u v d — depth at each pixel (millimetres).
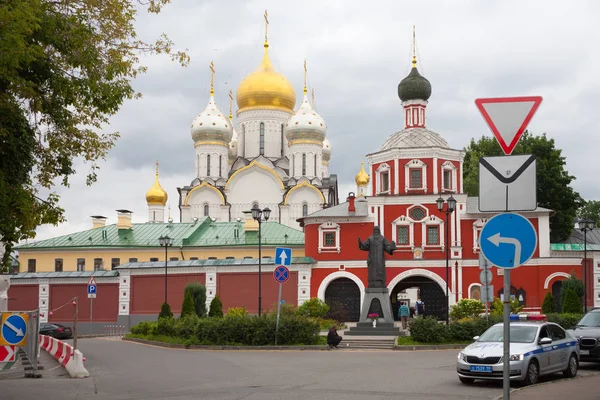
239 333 34375
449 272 57781
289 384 19922
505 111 9508
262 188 87125
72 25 18562
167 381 21031
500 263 9148
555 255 56125
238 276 59156
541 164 69375
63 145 21078
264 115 92562
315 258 59344
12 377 22406
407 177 59531
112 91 19375
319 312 50500
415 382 20281
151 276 60406
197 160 91188
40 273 63219
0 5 15930
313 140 89438
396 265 58406
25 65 17484
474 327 33969
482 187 9305
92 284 45125
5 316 21828
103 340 45594
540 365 20156
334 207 62219
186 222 79438
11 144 17359
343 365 25406
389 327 40219
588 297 56125
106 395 17891
